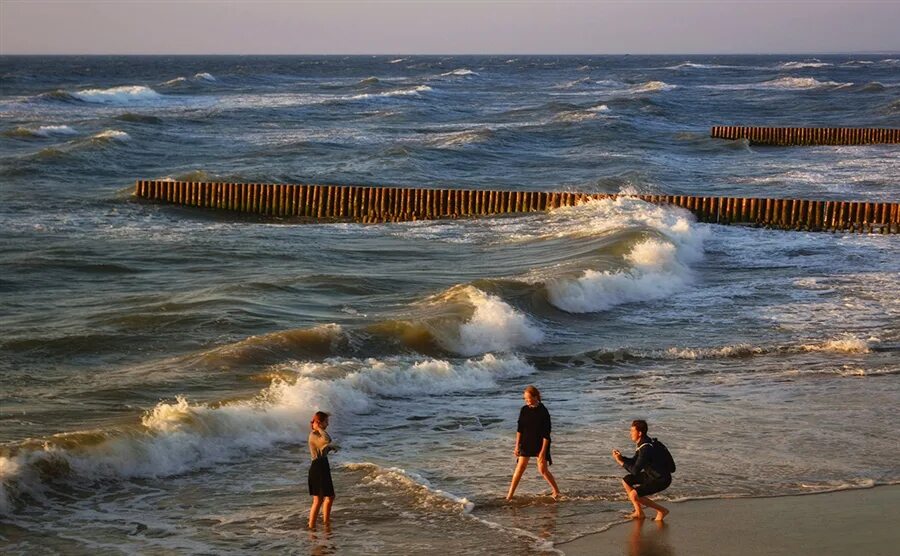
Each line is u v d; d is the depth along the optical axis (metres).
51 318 23.86
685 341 23.67
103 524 13.29
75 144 59.16
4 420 16.64
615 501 14.18
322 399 18.00
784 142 73.19
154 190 44.47
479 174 55.03
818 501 14.12
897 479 15.05
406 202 41.94
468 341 22.75
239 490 14.64
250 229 38.59
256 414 16.91
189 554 12.43
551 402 19.20
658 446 13.48
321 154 61.59
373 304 25.47
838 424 17.77
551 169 57.06
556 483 14.84
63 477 14.37
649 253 30.42
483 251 33.34
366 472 15.31
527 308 25.27
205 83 149.25
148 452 15.27
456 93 132.88
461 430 17.53
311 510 13.51
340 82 163.00
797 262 32.94
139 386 18.61
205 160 59.16
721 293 28.61
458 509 13.85
